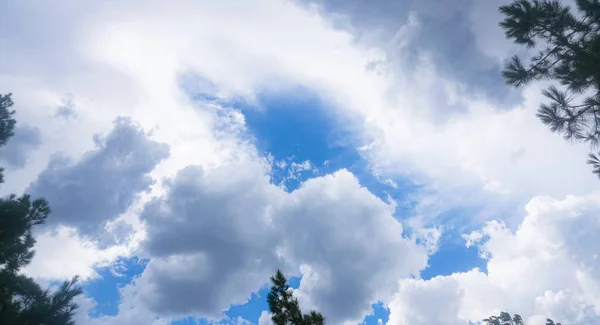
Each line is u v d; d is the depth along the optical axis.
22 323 12.46
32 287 14.82
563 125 9.34
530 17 9.30
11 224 12.66
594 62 7.67
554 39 9.20
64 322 13.76
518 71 9.98
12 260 15.31
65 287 14.72
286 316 9.53
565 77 8.92
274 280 10.26
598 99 8.37
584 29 8.95
